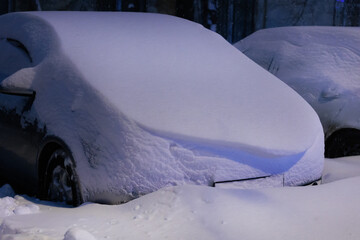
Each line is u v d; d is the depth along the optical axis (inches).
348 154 208.8
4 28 198.4
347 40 238.4
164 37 173.2
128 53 158.2
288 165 142.8
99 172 131.6
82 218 118.6
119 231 110.3
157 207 121.0
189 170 131.0
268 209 119.3
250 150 135.6
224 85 156.2
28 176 160.4
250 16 522.6
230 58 174.1
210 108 142.9
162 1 493.7
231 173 134.2
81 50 155.7
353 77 222.2
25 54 175.6
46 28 171.6
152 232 109.5
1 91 157.8
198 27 191.0
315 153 151.3
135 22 180.4
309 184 149.6
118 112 133.4
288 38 256.2
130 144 129.5
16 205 137.6
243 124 140.9
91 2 455.8
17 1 421.1
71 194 139.7
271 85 165.6
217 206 119.3
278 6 526.9
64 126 142.2
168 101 140.6
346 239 106.0
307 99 224.1
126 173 128.3
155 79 148.8
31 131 154.9
